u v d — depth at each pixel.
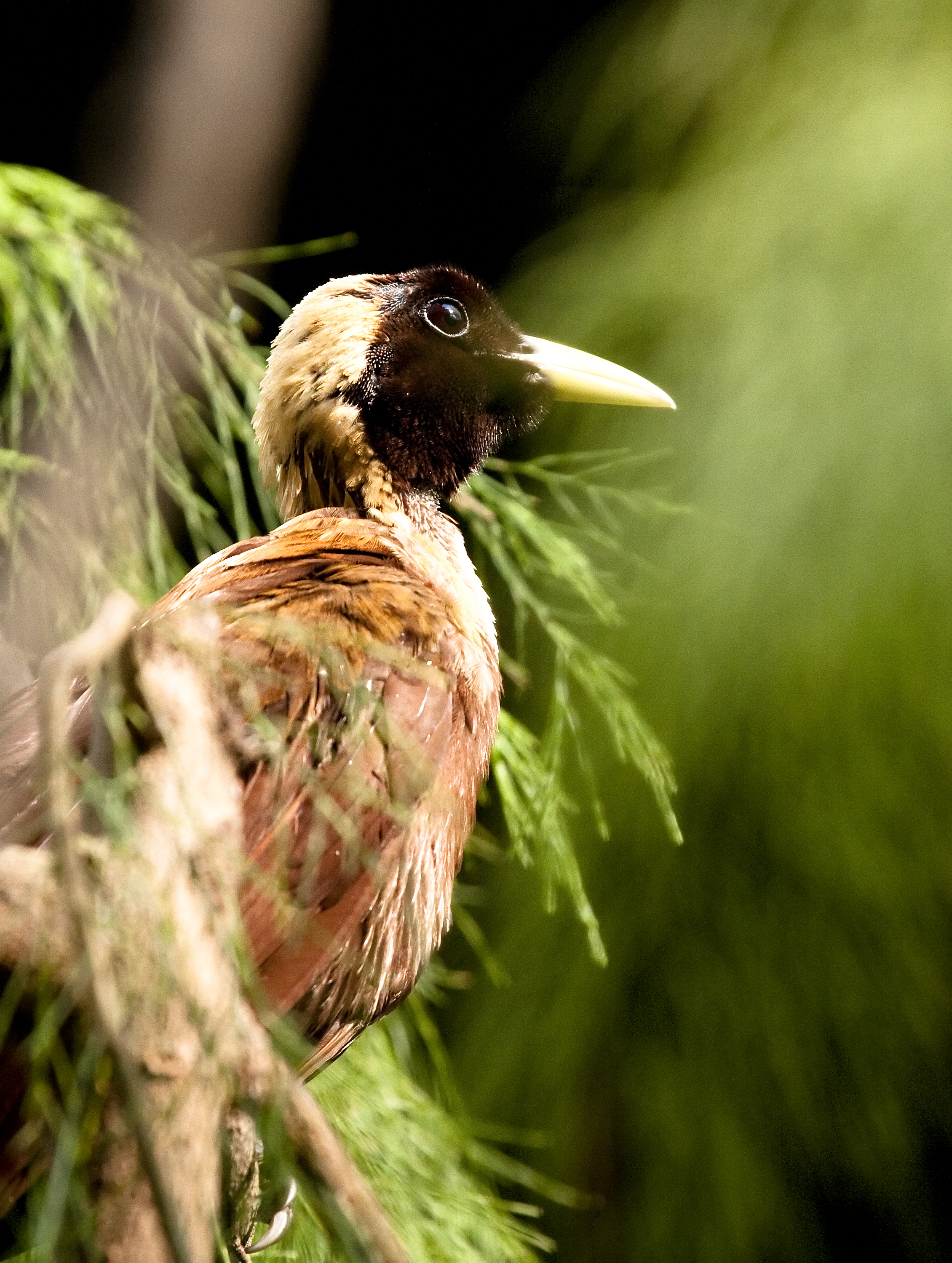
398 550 2.53
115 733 2.20
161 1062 2.21
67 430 2.54
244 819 2.46
